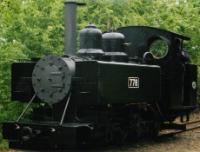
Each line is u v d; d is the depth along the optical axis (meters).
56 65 9.43
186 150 10.80
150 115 11.66
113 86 9.83
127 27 12.19
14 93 10.31
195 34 18.17
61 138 9.12
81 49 10.13
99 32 10.16
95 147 10.73
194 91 13.20
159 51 12.11
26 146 10.11
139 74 10.68
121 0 16.20
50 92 9.47
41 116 10.23
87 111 9.99
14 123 9.62
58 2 13.34
